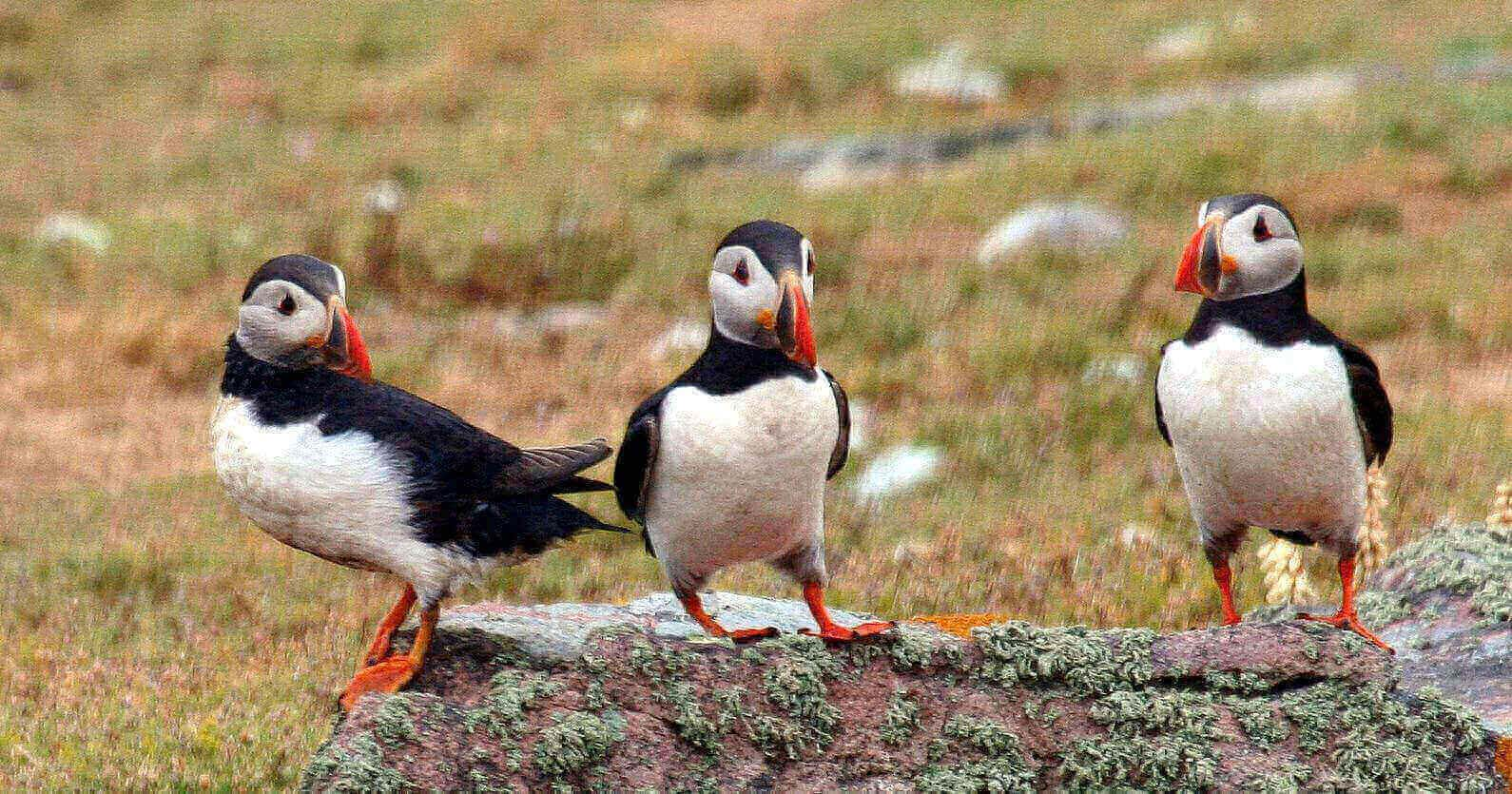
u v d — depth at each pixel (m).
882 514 14.05
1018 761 7.07
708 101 34.97
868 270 22.75
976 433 15.88
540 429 17.05
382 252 23.89
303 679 10.66
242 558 13.52
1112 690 7.25
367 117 34.62
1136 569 11.93
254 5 44.06
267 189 29.09
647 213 26.53
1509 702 7.75
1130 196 25.55
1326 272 21.16
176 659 11.14
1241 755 7.00
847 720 7.15
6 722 9.88
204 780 9.01
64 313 21.69
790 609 9.48
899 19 39.97
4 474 16.27
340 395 7.21
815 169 29.81
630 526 14.15
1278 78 32.62
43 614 12.20
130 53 39.59
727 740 7.00
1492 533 9.65
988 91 34.00
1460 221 23.41
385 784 6.49
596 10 42.97
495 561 7.42
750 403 7.07
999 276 22.05
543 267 23.44
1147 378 17.31
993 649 7.35
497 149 31.50
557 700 6.99
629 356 19.89
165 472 16.66
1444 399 16.12
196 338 20.89
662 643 7.30
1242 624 7.67
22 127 33.72
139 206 27.95
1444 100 28.27
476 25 40.69
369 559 7.27
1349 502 7.74
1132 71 34.31
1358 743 7.05
